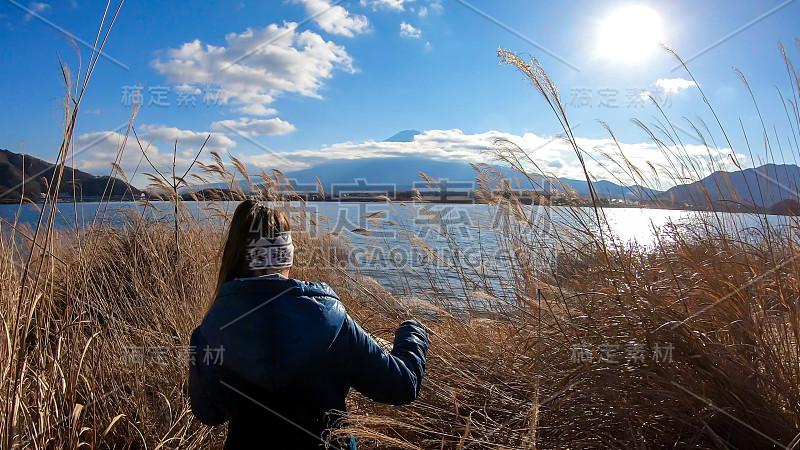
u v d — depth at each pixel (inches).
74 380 107.7
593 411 93.4
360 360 66.9
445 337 145.0
